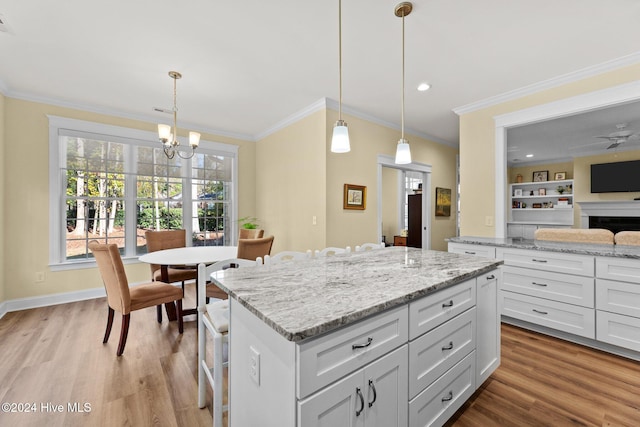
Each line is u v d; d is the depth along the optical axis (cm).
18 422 150
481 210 337
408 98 332
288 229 414
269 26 205
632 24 200
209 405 167
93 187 372
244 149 498
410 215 566
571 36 214
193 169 451
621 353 218
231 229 486
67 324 280
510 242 288
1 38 219
